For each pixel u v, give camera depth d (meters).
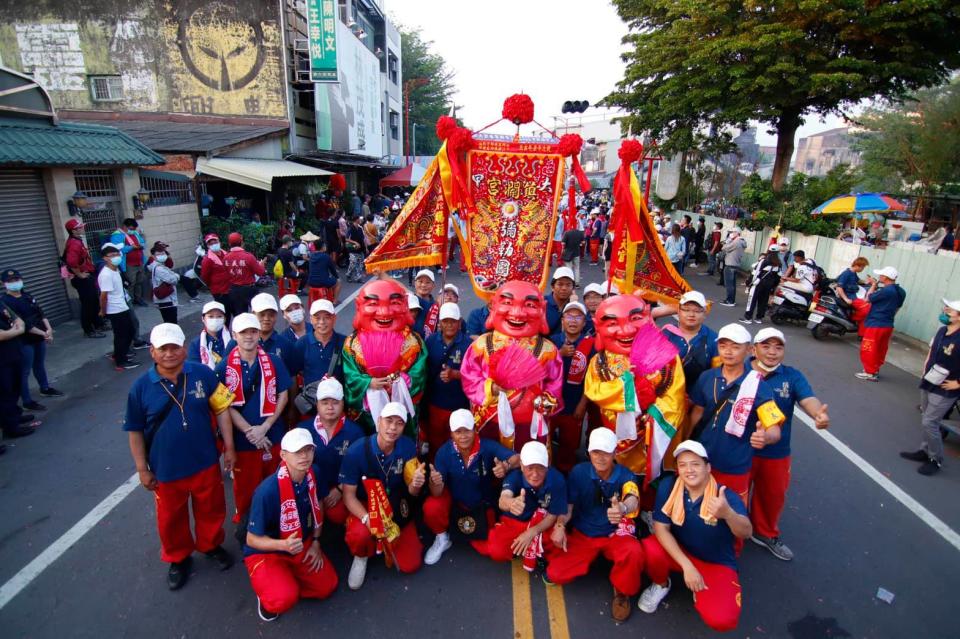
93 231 11.59
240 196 17.70
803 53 15.56
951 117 25.00
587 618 4.00
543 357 4.70
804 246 16.22
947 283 10.32
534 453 4.03
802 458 6.37
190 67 18.41
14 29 17.91
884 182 29.45
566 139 5.10
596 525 4.22
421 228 5.31
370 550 4.31
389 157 33.28
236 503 4.80
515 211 5.31
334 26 18.31
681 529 3.88
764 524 4.76
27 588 4.20
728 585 3.78
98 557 4.54
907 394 8.33
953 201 25.41
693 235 20.31
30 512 5.09
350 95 22.34
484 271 5.35
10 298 6.75
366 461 4.23
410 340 4.98
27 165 9.27
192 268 13.14
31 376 8.14
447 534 4.67
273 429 4.84
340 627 3.90
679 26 17.75
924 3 14.00
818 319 10.95
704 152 25.95
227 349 4.93
